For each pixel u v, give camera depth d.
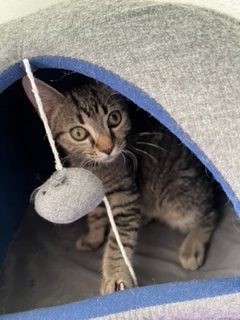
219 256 0.31
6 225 0.33
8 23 0.25
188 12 0.23
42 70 0.30
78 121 0.30
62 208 0.23
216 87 0.21
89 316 0.22
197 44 0.22
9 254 0.33
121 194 0.32
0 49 0.24
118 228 0.32
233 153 0.21
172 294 0.22
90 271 0.32
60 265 0.32
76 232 0.34
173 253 0.32
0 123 0.33
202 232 0.32
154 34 0.22
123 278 0.30
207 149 0.21
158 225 0.34
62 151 0.32
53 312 0.23
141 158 0.33
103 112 0.30
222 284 0.22
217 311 0.22
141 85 0.22
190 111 0.21
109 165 0.31
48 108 0.30
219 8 0.31
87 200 0.24
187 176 0.32
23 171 0.35
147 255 0.32
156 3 0.24
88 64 0.22
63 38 0.23
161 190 0.33
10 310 0.30
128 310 0.22
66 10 0.24
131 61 0.22
